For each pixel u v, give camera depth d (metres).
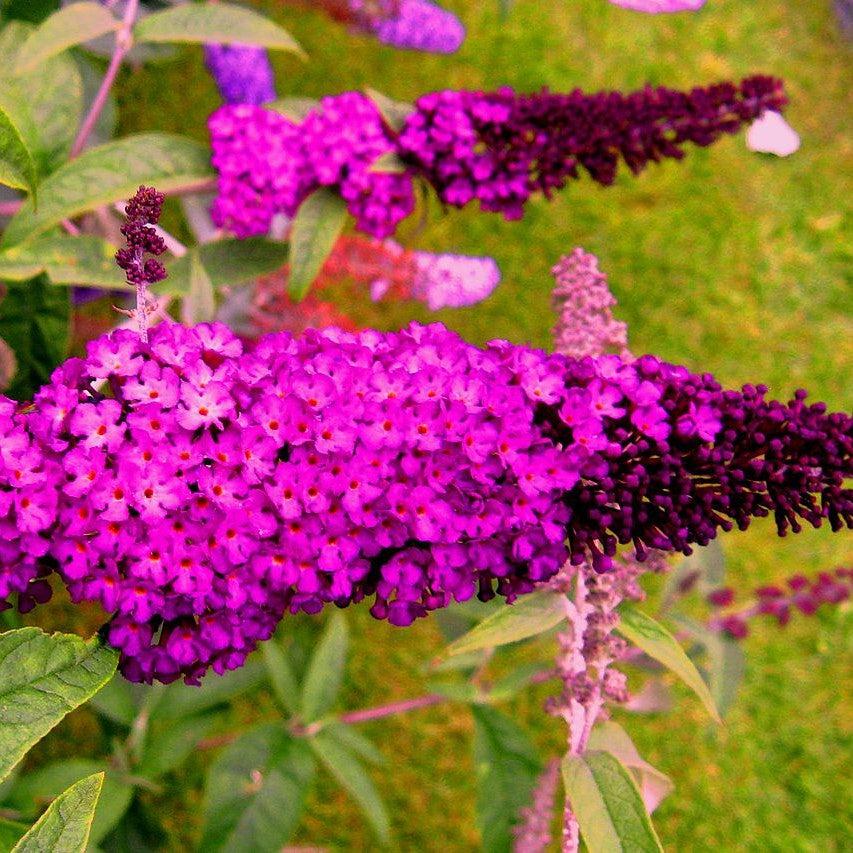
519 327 0.64
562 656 0.27
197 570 0.18
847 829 0.54
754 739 0.55
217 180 0.33
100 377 0.18
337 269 0.48
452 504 0.19
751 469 0.19
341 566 0.19
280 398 0.19
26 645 0.18
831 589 0.45
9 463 0.18
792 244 0.70
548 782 0.34
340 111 0.32
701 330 0.67
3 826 0.24
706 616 0.57
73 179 0.31
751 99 0.31
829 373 0.66
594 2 0.76
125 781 0.37
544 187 0.32
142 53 0.47
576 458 0.19
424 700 0.42
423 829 0.52
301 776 0.38
